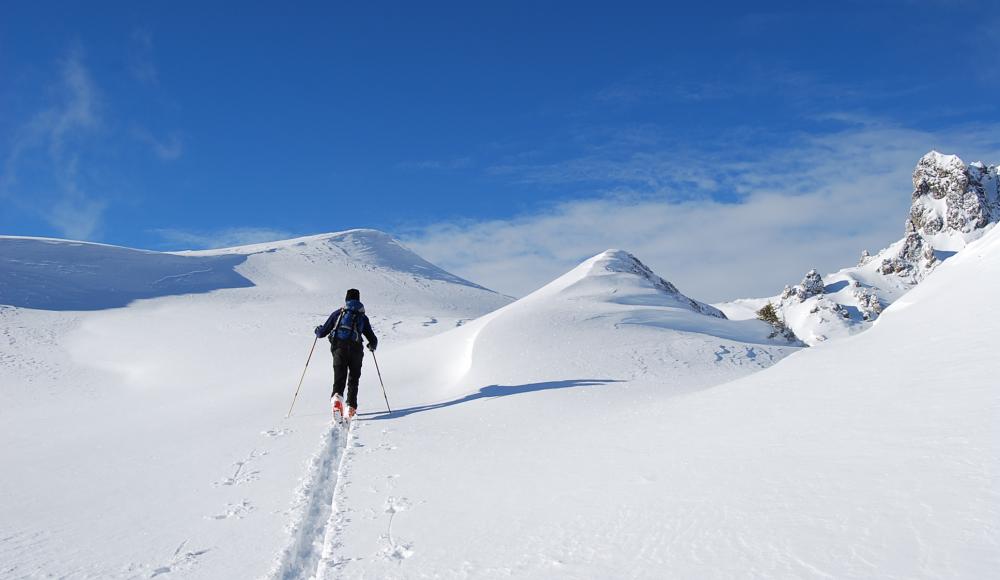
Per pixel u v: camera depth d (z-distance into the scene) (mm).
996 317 6164
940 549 2498
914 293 10953
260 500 6070
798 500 3461
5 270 65000
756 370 16281
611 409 10055
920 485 3154
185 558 4562
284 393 15984
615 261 31766
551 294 26609
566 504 4625
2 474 7918
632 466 5305
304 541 4918
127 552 4742
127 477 7402
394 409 12102
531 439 7738
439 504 5297
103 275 72188
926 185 168625
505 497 5184
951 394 4430
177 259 87250
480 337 18641
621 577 3115
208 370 29688
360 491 6004
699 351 17938
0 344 38531
